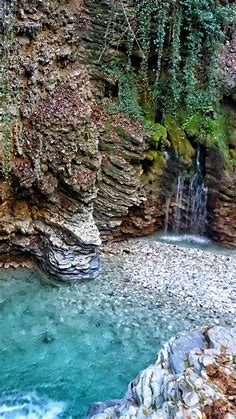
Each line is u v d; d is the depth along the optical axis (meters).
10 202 13.38
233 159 16.14
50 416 8.65
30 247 13.60
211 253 15.41
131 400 6.84
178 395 6.00
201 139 16.00
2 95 12.43
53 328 11.09
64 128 13.23
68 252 13.00
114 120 15.10
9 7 12.16
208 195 16.17
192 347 7.08
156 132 15.51
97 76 15.25
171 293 12.70
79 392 9.29
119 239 15.69
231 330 7.39
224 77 16.62
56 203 13.41
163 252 15.07
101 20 14.81
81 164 13.49
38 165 13.04
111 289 12.73
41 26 13.26
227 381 6.10
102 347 10.57
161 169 15.81
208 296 12.67
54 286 12.82
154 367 6.95
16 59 12.68
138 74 15.81
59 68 14.05
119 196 14.89
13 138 12.91
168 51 15.77
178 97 15.94
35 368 9.85
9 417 8.54
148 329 11.21
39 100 13.28
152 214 15.95
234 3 16.48
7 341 10.56
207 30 15.79
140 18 15.05
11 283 12.84
